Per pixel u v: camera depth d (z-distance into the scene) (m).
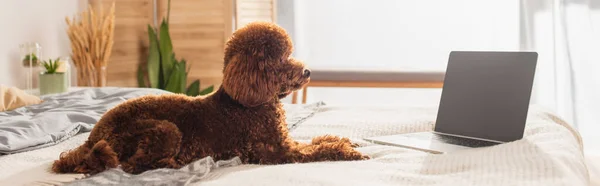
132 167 1.46
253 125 1.59
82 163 1.48
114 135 1.52
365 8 4.98
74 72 4.10
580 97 4.32
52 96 2.84
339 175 1.40
